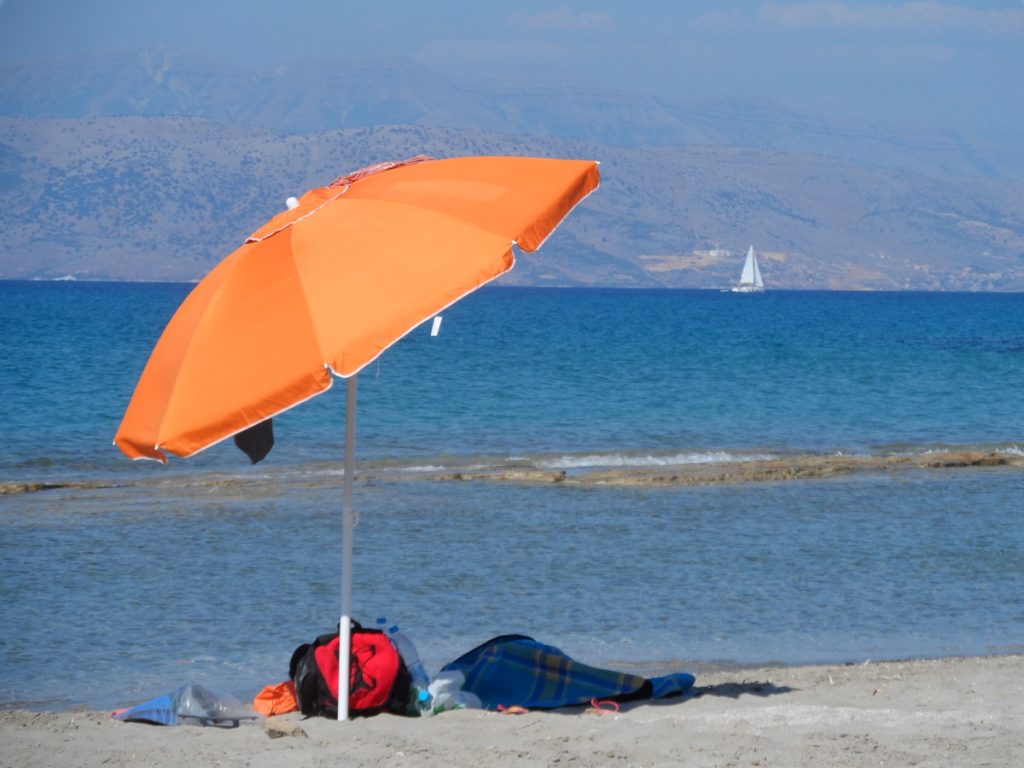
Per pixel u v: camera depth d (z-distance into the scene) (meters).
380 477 71.81
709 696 27.55
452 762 22.12
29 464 79.38
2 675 32.19
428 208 23.31
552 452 87.06
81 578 43.62
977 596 41.72
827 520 57.09
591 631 36.91
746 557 48.09
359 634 26.48
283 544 50.22
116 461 80.62
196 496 63.47
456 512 58.75
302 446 89.00
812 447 91.62
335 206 24.00
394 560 47.19
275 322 21.80
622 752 22.66
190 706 25.83
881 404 124.56
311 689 25.91
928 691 27.95
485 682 27.33
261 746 23.33
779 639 36.09
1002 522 56.72
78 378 141.25
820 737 23.58
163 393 22.25
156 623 37.59
